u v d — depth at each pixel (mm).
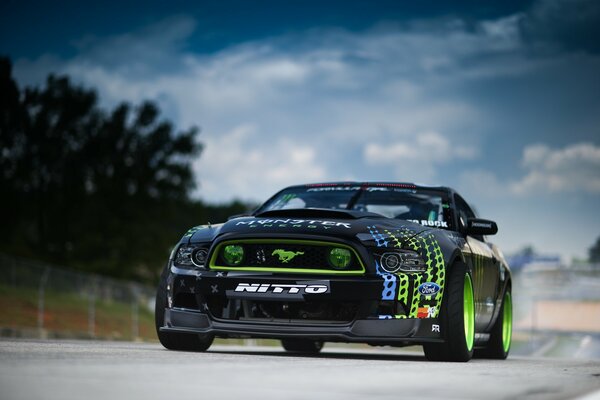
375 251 15555
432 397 7664
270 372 9422
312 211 16812
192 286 16141
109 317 94250
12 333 68188
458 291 16109
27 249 169000
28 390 6816
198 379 8328
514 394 8227
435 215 18891
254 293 15531
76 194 184125
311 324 15438
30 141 186375
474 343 19125
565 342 143000
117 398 6559
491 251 20656
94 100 192000
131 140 192750
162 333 16984
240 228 16000
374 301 15344
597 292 195750
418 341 15547
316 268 15492
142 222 182875
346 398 7262
